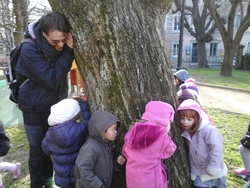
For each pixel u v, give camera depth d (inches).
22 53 69.8
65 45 69.0
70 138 69.5
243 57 763.4
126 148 63.5
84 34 65.2
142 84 66.8
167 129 62.5
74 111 71.4
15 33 316.2
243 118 205.8
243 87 369.7
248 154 104.0
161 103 64.3
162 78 70.2
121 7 64.3
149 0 70.9
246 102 280.7
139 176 60.7
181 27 361.1
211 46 1129.4
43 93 77.7
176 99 77.4
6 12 372.5
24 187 105.7
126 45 64.6
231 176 111.3
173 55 1166.3
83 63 68.2
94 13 63.4
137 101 66.8
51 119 71.1
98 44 64.6
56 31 62.8
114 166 69.2
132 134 60.7
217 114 220.8
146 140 59.1
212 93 337.4
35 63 68.7
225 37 525.7
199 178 77.0
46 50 69.2
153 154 60.2
